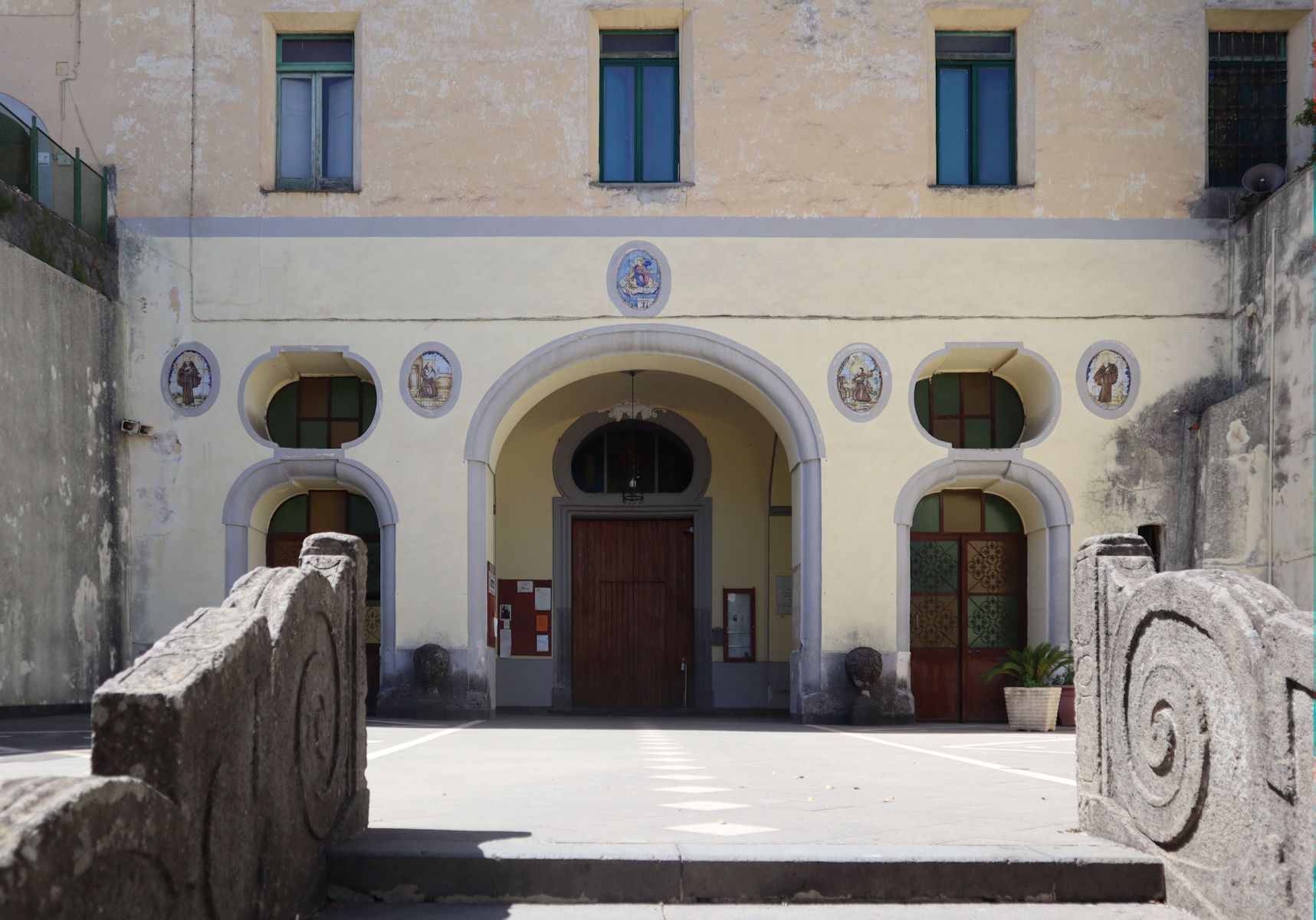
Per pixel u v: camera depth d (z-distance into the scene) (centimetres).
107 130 1600
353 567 513
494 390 1580
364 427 1683
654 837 512
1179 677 453
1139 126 1605
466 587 1555
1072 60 1612
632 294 1594
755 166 1605
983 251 1595
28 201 1382
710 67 1614
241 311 1587
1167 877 462
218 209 1595
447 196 1600
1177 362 1582
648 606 2028
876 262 1595
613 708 1988
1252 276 1537
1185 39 1611
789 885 466
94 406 1494
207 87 1608
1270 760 386
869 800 661
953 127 1648
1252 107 1636
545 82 1612
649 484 2048
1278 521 1445
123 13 1612
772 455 2000
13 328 1320
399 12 1617
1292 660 374
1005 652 1681
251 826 373
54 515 1397
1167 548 1562
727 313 1589
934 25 1639
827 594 1555
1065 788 732
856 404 1581
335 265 1593
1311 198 1397
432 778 766
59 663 1399
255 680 377
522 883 464
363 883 462
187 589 1551
